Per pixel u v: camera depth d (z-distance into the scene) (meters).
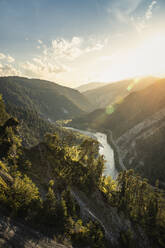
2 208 21.03
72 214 31.67
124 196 53.69
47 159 44.69
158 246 45.19
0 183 23.86
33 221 23.31
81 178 45.41
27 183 28.31
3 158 35.00
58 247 22.02
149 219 50.69
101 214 40.75
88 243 28.08
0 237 17.05
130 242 37.75
